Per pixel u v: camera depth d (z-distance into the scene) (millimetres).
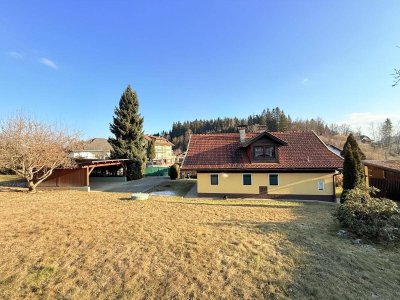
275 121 98188
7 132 18438
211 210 12977
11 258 6898
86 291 5500
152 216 11320
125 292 5477
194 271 6305
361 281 6145
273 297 5383
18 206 13523
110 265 6531
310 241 8438
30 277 5996
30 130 19406
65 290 5527
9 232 8844
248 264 6703
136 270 6309
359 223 9078
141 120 34438
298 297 5402
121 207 13391
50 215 11320
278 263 6785
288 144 20703
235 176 19625
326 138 85000
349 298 5449
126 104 33375
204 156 21016
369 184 20656
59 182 23172
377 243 8664
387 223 8906
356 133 91625
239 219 11125
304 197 18828
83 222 10141
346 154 16094
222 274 6199
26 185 24719
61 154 20609
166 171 40125
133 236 8523
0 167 18672
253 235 8852
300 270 6477
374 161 21625
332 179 18484
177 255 7125
